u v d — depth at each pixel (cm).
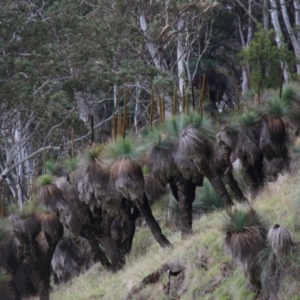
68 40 11212
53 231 6962
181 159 5688
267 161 6059
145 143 5925
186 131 5706
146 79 11169
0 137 11056
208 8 11788
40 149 10625
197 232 5612
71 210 6688
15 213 7181
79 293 6644
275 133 5931
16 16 11019
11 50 11019
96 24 11425
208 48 15200
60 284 8256
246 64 10312
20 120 11138
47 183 6738
